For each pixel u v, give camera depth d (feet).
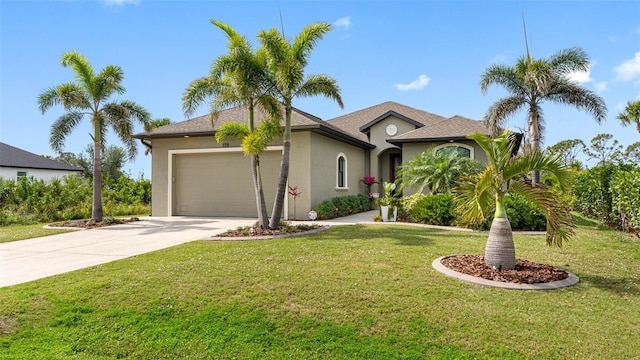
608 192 42.73
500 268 21.56
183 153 56.95
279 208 38.17
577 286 19.80
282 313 16.47
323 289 18.78
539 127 54.90
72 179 70.23
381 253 26.25
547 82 48.39
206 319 16.08
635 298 18.22
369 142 71.82
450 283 19.70
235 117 59.26
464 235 34.27
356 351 13.82
